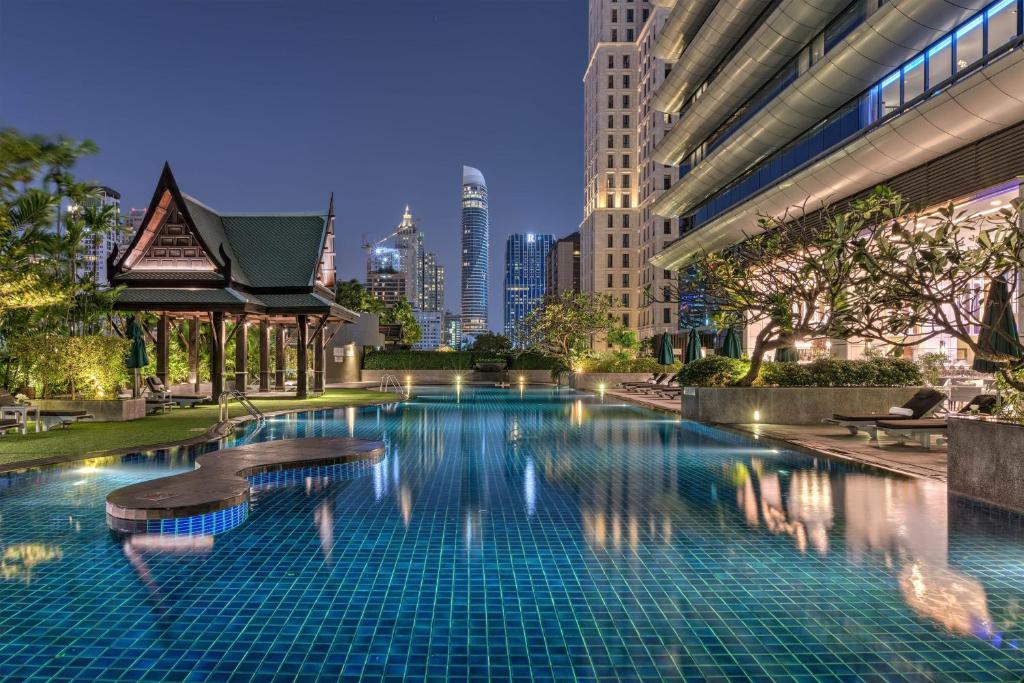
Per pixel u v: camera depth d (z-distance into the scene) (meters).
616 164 97.19
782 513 7.07
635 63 97.62
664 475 9.44
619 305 95.94
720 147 42.62
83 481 8.91
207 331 33.66
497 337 87.25
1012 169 21.06
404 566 5.31
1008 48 20.59
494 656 3.73
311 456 10.08
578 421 18.12
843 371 17.28
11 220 15.16
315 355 31.92
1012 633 4.01
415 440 13.71
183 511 6.54
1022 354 7.30
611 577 5.05
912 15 24.75
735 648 3.83
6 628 4.09
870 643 3.88
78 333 20.16
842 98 31.59
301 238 30.48
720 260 14.67
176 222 25.83
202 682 3.42
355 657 3.71
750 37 42.28
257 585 4.86
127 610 4.38
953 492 8.03
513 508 7.34
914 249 7.60
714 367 18.56
